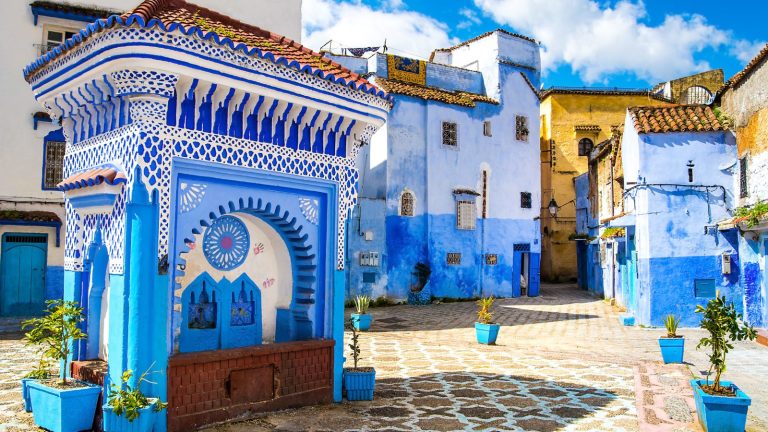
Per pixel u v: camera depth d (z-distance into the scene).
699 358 12.50
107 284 7.55
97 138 7.30
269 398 7.66
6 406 7.79
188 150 6.85
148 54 6.14
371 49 28.94
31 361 11.09
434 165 24.98
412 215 24.52
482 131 26.58
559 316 20.55
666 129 17.39
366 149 24.77
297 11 20.72
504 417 7.94
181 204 6.88
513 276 27.22
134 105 6.54
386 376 10.54
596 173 26.69
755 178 15.51
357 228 22.91
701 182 17.28
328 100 7.91
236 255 8.01
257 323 8.19
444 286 24.97
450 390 9.45
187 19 7.36
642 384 9.92
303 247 8.26
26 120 17.67
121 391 6.06
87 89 6.97
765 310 15.41
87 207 7.29
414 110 24.73
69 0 18.09
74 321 7.23
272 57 7.10
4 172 17.38
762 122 15.05
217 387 7.08
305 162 8.10
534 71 28.86
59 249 17.73
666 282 17.36
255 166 7.48
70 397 6.50
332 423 7.41
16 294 17.39
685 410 8.25
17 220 16.95
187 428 6.76
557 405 8.59
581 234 29.59
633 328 17.48
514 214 27.47
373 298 23.25
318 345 8.21
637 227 18.20
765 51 14.42
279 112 7.61
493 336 14.55
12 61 17.64
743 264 16.48
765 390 9.67
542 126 34.66
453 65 29.78
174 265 6.74
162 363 6.52
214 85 6.82
